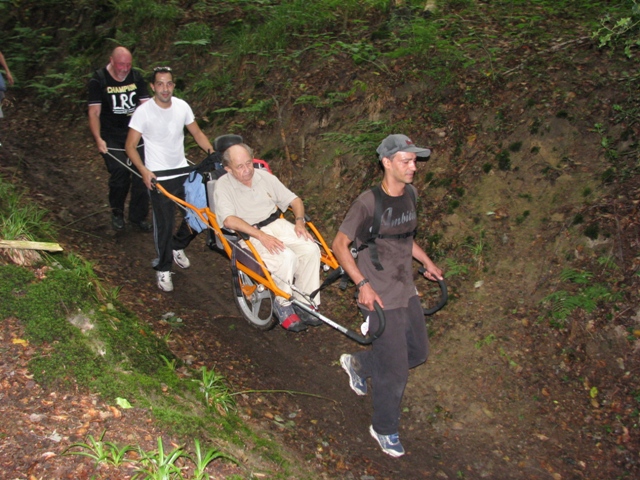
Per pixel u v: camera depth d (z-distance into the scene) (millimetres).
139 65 9812
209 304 5539
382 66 6930
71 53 10859
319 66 7562
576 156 5414
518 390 4387
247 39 8570
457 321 4918
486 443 4145
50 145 8898
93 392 3395
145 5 10555
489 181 5609
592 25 6566
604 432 4035
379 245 3797
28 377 3330
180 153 5488
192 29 9406
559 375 4391
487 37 6984
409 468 3975
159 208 5289
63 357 3494
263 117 7434
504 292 4953
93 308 4031
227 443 3516
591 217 4953
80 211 7000
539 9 7547
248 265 4684
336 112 6895
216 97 8312
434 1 8000
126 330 4141
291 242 4641
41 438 2973
